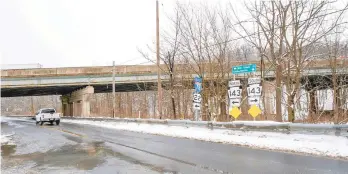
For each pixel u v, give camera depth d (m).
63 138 20.62
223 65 28.42
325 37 24.30
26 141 19.25
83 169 10.09
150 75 44.84
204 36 27.20
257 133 16.89
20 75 43.31
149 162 11.01
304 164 10.04
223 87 28.11
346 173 8.74
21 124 40.25
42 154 13.77
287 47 18.73
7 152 14.68
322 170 9.13
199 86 24.50
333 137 13.11
